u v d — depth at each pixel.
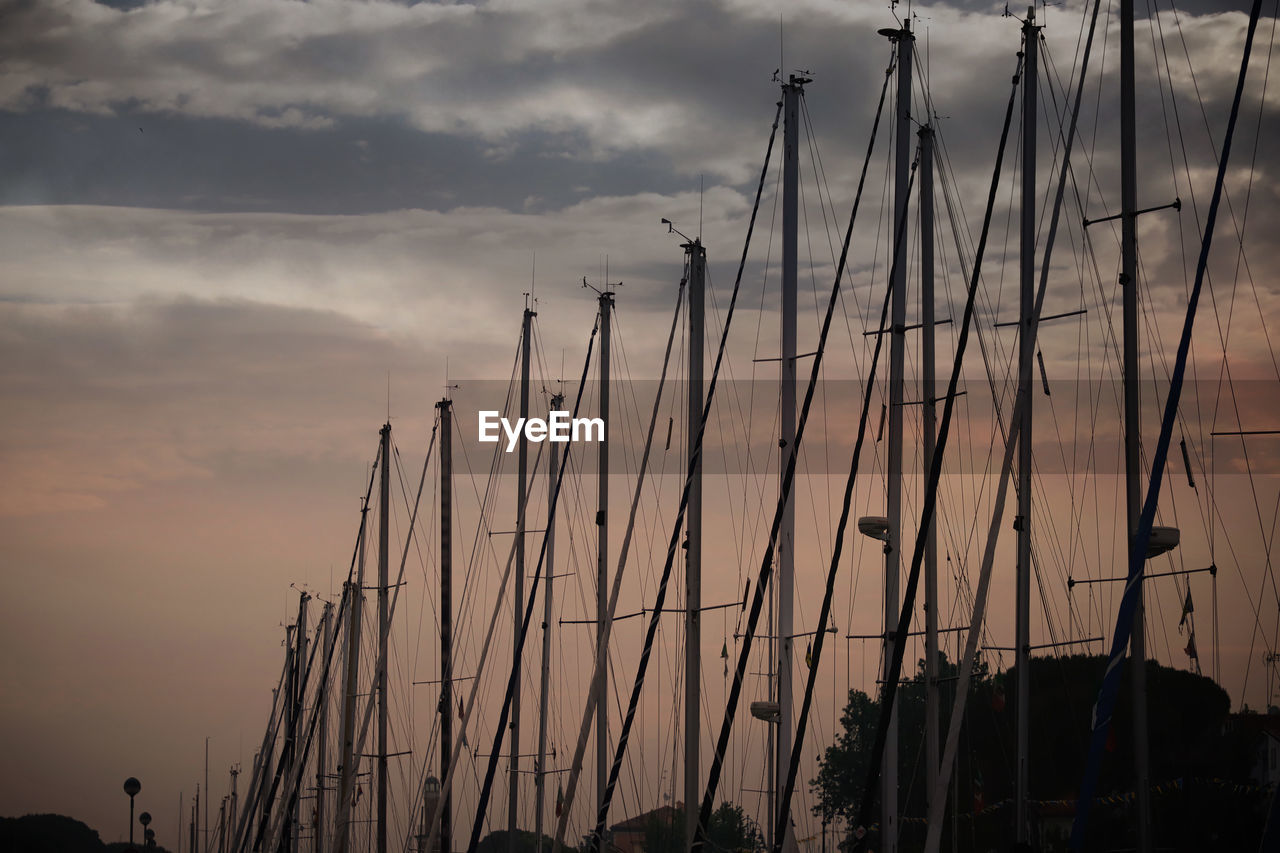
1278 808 17.94
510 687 36.19
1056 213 24.88
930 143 29.50
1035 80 28.25
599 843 30.89
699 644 30.98
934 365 29.05
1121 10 23.08
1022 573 26.19
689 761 30.44
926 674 27.34
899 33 28.91
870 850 34.16
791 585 28.02
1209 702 40.66
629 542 33.31
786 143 29.95
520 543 42.00
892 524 26.92
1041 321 28.28
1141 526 20.08
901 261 27.72
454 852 44.50
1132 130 22.91
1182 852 29.73
